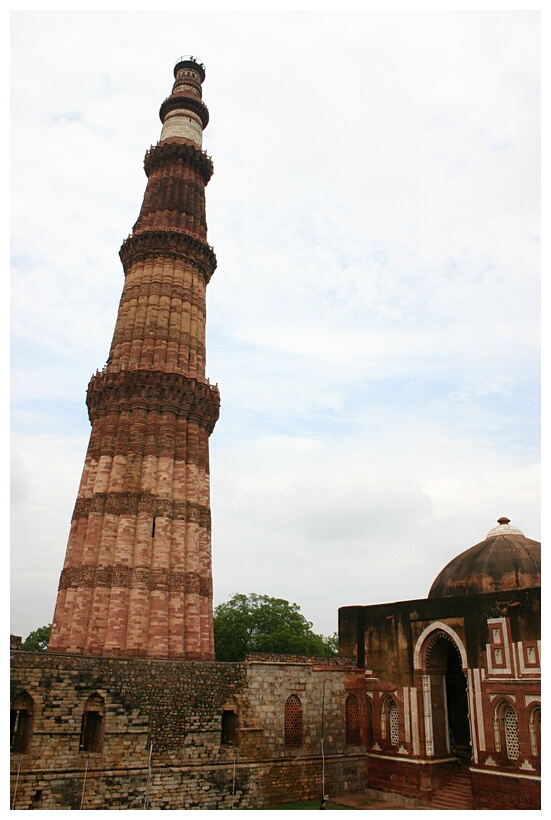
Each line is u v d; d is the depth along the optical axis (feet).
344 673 155.94
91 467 161.99
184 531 157.48
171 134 216.13
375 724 155.53
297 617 322.96
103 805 111.86
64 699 113.29
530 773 120.47
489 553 153.99
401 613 156.56
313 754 142.51
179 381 171.32
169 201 200.85
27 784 105.91
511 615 130.82
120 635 140.56
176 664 128.77
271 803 131.95
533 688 123.24
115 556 148.56
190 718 126.52
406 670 151.74
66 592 148.77
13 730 111.96
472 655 136.56
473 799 129.08
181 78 231.09
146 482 157.17
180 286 187.93
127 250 195.00
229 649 295.28
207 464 173.17
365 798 144.77
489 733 129.18
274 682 141.38
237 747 131.03
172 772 120.78
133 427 162.61
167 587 148.56
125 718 119.03
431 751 142.10
